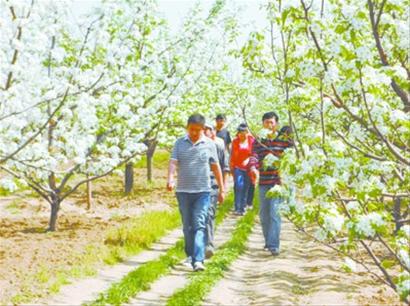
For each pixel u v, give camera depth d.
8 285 7.36
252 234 11.63
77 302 7.10
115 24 10.56
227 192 17.88
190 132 8.55
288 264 8.93
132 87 10.87
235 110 18.09
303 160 5.91
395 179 6.98
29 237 10.05
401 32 6.25
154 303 7.21
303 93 6.20
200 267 8.27
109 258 8.85
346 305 6.86
